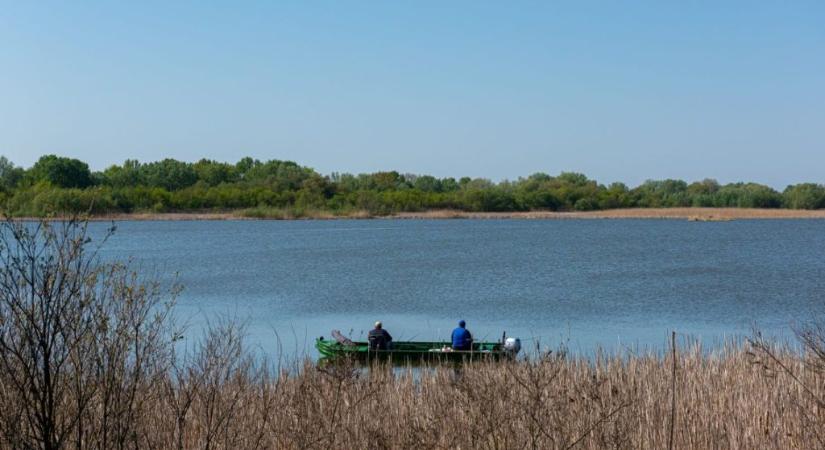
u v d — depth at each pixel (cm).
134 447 826
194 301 4019
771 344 1770
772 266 6188
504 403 1125
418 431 1112
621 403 1186
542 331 3275
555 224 14075
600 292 4575
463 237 10094
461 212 16062
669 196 18112
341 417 1145
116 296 794
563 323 3484
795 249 8075
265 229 11762
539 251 7731
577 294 4488
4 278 714
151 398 907
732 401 1325
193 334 2086
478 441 1069
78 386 745
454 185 19125
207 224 13038
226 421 997
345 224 13588
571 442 1064
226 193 14450
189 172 16350
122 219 12938
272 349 2725
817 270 5844
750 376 1452
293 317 3612
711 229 12438
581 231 11725
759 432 1193
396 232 11244
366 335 3166
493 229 12269
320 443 1069
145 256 6569
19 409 724
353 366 1401
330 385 1268
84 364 758
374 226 12975
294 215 14638
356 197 15575
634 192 17775
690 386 1407
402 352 2409
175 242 8612
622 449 1077
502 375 1282
